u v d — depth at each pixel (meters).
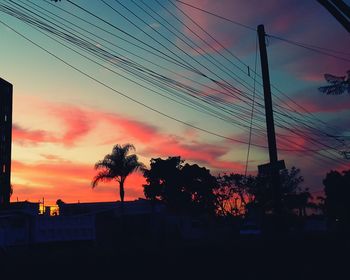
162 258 18.17
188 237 58.69
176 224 58.59
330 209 76.25
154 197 64.69
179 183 64.94
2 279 14.01
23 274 14.81
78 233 44.50
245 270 15.47
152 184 64.81
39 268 15.85
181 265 16.36
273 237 19.08
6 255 26.06
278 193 18.44
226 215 71.12
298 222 68.31
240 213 70.94
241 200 70.50
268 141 18.78
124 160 54.75
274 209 18.47
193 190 65.81
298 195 70.44
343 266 16.03
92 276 14.62
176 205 64.69
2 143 89.50
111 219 54.31
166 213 58.88
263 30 19.64
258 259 17.41
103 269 15.73
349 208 71.69
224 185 70.19
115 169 54.44
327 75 12.64
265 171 18.77
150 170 65.25
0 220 40.88
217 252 20.11
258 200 64.25
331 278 14.07
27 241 41.03
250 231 46.56
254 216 64.44
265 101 19.14
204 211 66.56
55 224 43.00
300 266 16.09
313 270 15.33
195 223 61.16
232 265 16.28
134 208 57.97
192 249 22.95
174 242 40.44
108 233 53.22
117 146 55.28
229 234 59.78
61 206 61.84
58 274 14.90
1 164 88.56
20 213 41.81
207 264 16.52
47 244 42.03
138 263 16.83
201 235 60.56
